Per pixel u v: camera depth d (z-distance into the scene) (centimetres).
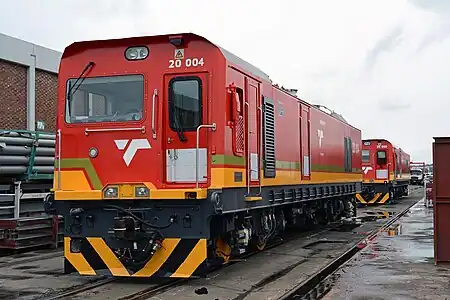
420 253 1211
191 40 878
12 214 1311
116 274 852
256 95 1054
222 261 967
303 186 1418
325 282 894
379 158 3312
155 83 883
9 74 1827
